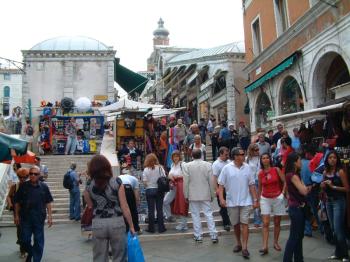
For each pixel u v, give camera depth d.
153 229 8.61
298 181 5.82
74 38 25.75
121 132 13.52
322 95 13.57
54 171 15.64
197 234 7.97
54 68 24.56
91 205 4.80
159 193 8.68
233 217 6.97
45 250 7.95
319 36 13.12
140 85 26.00
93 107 22.47
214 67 29.11
